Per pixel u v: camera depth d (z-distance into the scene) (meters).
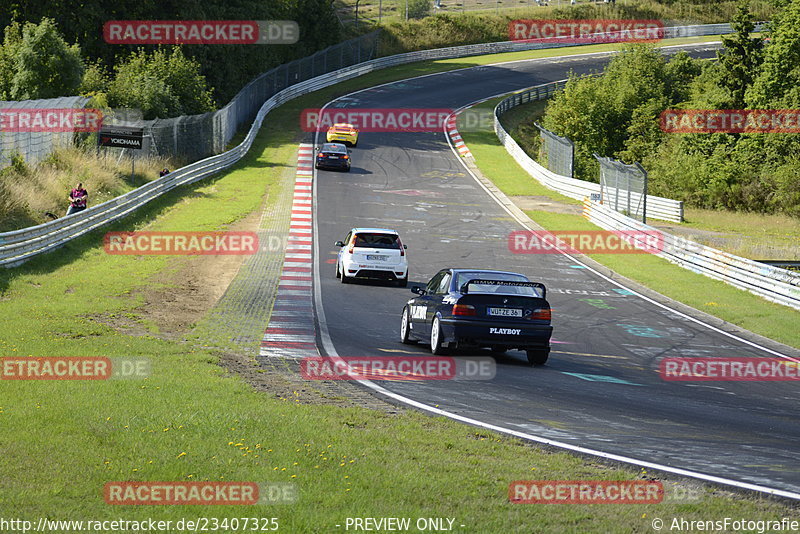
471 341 53.03
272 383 42.47
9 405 33.38
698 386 51.50
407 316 62.66
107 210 110.94
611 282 102.69
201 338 56.72
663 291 97.69
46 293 72.81
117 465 26.52
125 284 80.62
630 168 143.25
